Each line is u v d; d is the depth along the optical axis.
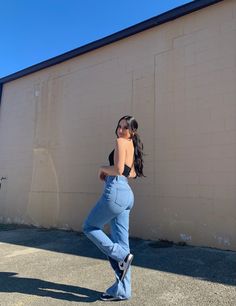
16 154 9.90
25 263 5.29
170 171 6.43
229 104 5.82
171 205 6.34
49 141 8.98
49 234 7.70
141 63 7.21
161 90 6.77
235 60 5.84
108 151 7.62
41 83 9.51
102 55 8.03
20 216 9.46
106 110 7.76
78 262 5.24
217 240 5.68
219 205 5.73
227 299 3.65
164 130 6.62
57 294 3.97
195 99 6.25
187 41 6.51
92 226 3.78
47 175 8.88
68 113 8.61
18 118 10.05
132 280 4.30
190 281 4.21
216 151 5.88
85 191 7.94
